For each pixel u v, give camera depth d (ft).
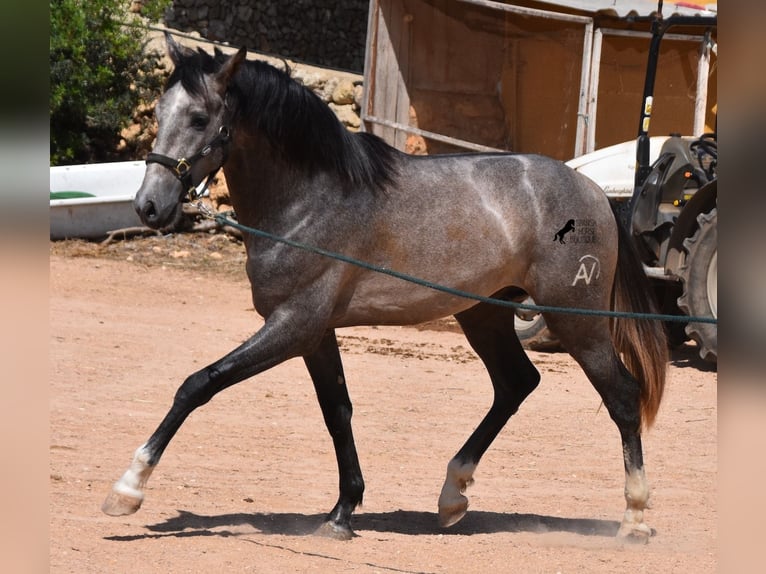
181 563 26.35
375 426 46.06
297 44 106.93
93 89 94.12
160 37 97.76
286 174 29.55
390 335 67.92
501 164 32.58
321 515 33.06
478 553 29.60
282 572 26.32
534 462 41.81
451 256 31.32
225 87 28.94
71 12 90.79
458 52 83.61
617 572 28.07
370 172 30.30
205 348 58.95
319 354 31.30
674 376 58.39
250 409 47.67
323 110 29.91
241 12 103.09
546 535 32.27
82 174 87.15
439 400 51.39
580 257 32.48
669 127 83.41
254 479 37.17
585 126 76.18
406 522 33.40
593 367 32.96
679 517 34.94
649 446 44.65
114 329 62.34
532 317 63.98
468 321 34.71
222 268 84.02
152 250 86.43
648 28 78.02
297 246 29.09
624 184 64.44
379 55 80.74
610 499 37.11
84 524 29.45
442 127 83.71
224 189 90.79
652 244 61.05
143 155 95.81
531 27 82.99
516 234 32.09
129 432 41.98
